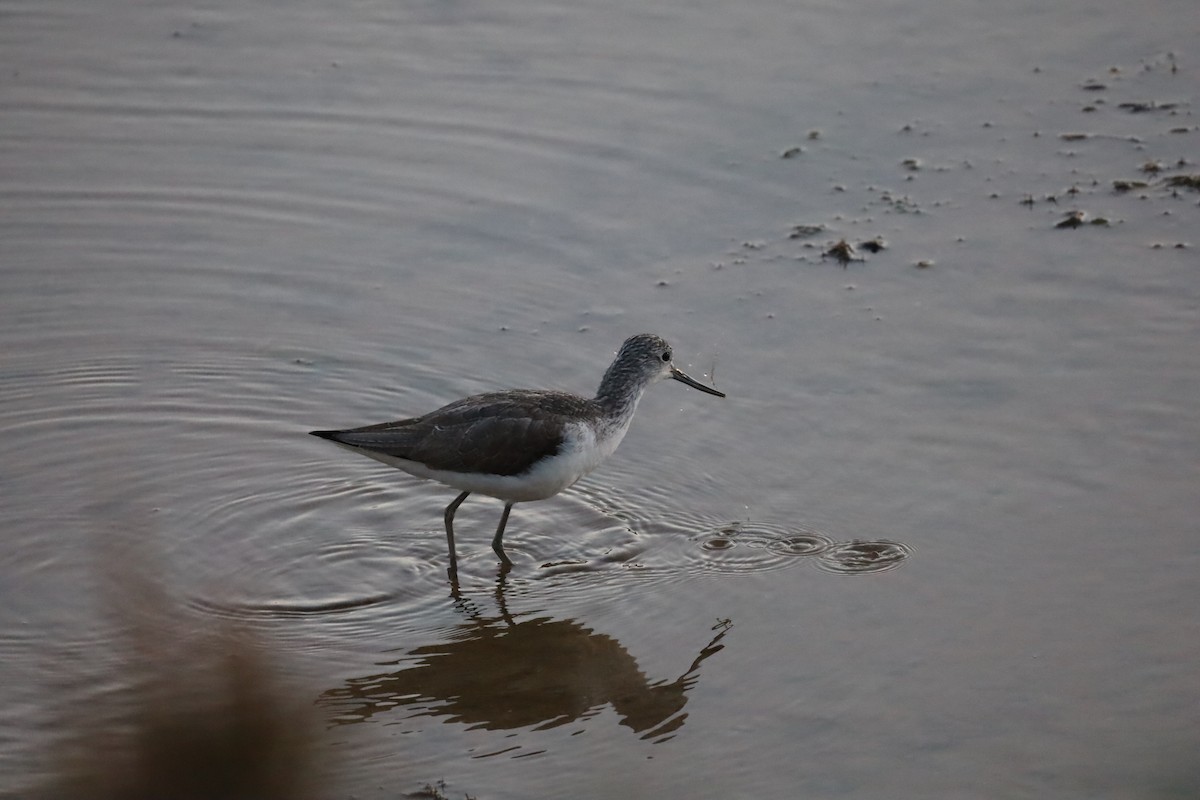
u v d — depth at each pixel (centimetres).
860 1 2117
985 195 1708
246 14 2091
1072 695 1016
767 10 2106
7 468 1322
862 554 1192
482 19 2094
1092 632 1076
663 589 1182
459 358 1488
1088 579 1133
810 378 1419
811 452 1320
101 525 1250
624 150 1816
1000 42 2025
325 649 1116
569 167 1792
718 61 1998
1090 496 1226
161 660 1088
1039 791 929
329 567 1220
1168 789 925
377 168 1798
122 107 1892
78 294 1588
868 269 1585
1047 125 1836
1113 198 1684
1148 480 1238
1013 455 1287
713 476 1312
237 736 1009
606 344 1493
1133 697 1009
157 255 1653
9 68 1952
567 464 1214
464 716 1042
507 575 1215
